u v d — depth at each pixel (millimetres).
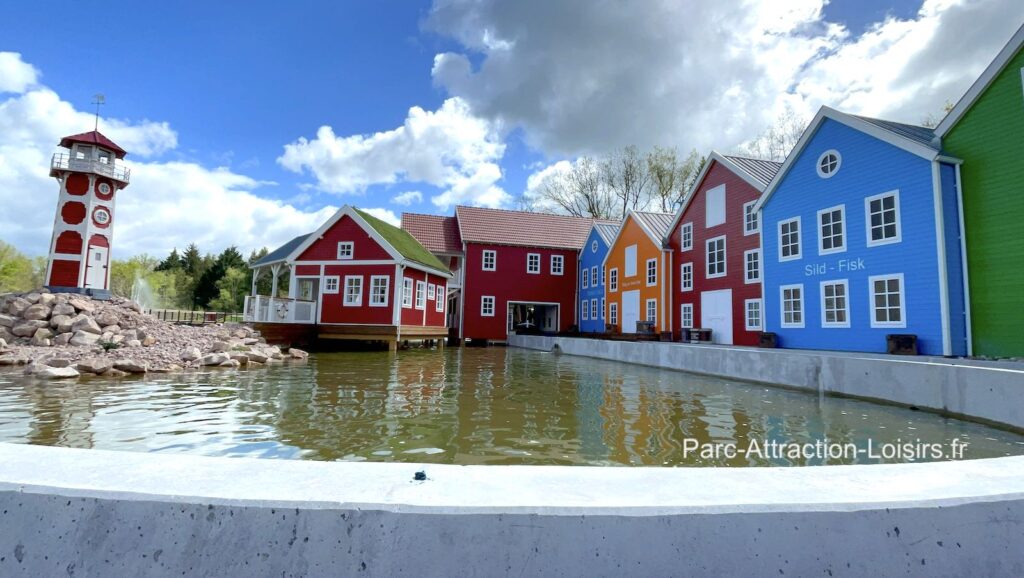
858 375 9531
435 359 18797
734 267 21547
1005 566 1644
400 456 5539
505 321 33344
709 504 1554
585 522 1509
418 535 1488
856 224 15547
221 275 64062
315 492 1566
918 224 13750
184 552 1486
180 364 13359
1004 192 12609
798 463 5508
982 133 13086
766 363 11609
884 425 7332
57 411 7559
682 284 24938
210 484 1605
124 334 16000
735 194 21703
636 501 1563
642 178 44688
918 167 13820
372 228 22734
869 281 15047
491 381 12117
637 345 17078
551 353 23594
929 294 13406
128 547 1500
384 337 21938
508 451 5816
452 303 35750
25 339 15070
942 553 1611
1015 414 6977
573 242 35469
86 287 22500
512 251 34000
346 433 6508
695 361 14133
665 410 8383
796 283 17609
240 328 18484
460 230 34031
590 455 5707
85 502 1531
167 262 71938
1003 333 12469
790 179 18047
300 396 9297
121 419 7109
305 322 21781
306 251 23625
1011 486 1767
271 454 5531
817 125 16875
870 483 1773
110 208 23719
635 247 27984
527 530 1499
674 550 1509
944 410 8016
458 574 1478
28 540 1513
